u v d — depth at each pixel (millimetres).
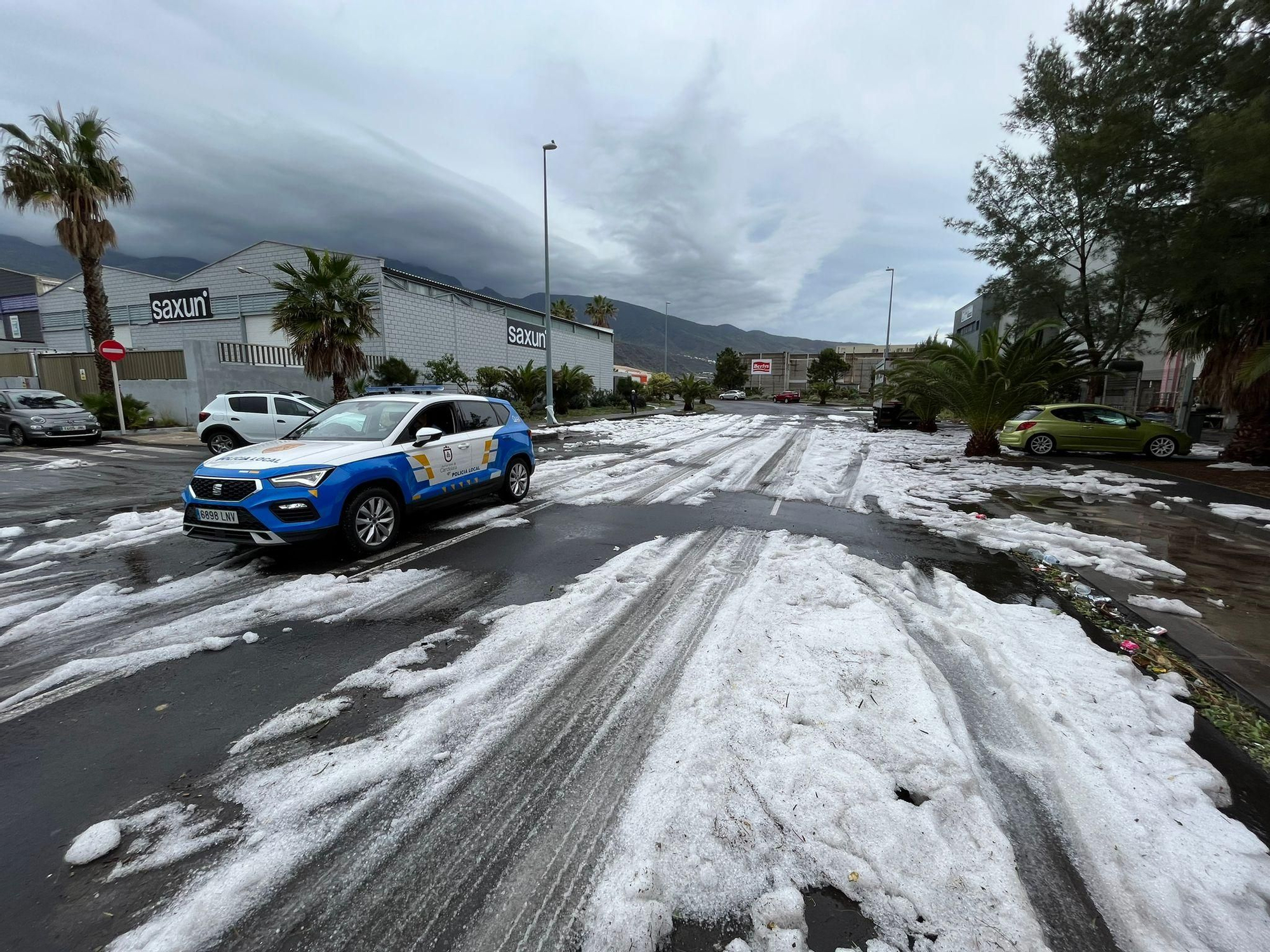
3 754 2707
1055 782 2508
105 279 29969
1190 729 2963
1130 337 17859
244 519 4977
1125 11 14922
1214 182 9758
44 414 14812
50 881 2000
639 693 3189
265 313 26250
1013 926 1831
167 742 2795
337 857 2117
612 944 1794
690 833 2186
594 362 45406
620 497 8680
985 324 38375
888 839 2135
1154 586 5113
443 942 1804
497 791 2449
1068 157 14977
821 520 7355
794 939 1796
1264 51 10602
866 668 3355
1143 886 1991
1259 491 9594
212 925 1848
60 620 4141
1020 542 6422
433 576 5113
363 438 6098
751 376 91750
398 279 24906
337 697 3170
